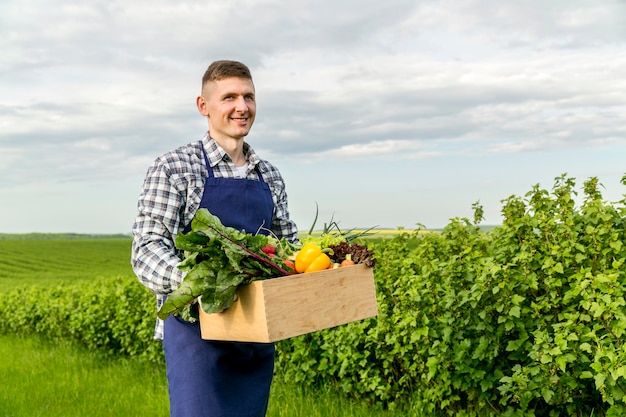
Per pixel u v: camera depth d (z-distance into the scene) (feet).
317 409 19.01
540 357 14.17
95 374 27.63
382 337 18.28
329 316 10.31
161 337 12.48
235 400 11.74
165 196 11.66
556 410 15.58
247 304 9.68
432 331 16.49
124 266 121.70
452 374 16.80
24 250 149.89
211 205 11.93
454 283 16.46
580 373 14.21
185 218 11.92
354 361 19.47
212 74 12.02
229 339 10.04
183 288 9.55
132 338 30.63
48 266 121.08
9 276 102.42
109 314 32.12
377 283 19.15
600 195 16.52
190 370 11.47
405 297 17.13
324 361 20.21
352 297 10.75
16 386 25.39
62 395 23.67
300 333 9.86
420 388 17.78
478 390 16.48
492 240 17.79
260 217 12.35
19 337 41.42
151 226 11.60
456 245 18.20
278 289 9.61
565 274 15.48
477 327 15.31
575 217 16.10
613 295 13.74
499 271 15.06
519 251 16.56
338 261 11.18
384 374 19.17
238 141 12.41
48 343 37.60
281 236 13.43
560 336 13.88
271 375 12.57
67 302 37.11
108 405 22.00
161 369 27.71
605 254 15.24
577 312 14.33
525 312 15.16
